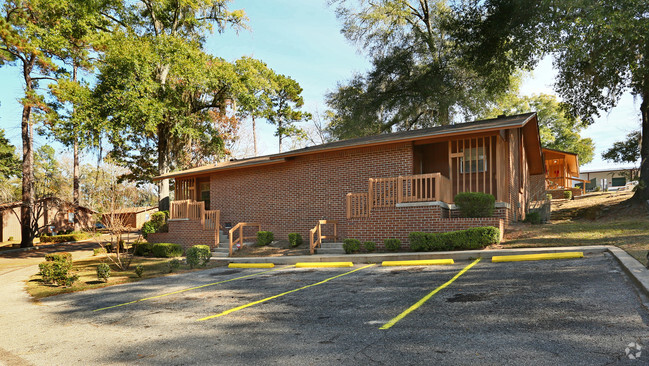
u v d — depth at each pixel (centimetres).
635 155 3117
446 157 1556
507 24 2106
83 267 1677
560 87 2123
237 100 3009
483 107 3100
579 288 625
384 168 1543
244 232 1991
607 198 2298
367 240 1380
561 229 1328
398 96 3253
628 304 522
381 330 526
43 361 522
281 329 574
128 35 2784
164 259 1831
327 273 1045
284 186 1855
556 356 390
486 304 597
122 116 2395
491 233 1126
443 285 758
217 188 2128
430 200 1300
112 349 548
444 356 417
